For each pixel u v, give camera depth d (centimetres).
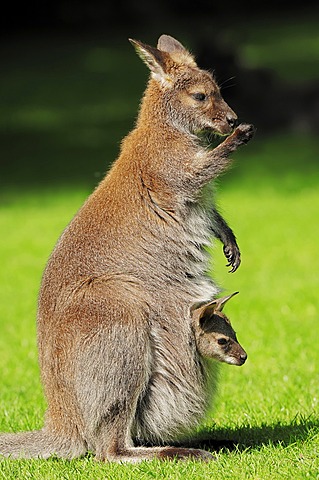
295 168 3531
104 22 6347
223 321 993
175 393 976
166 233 1018
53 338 973
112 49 5791
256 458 934
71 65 5434
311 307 1886
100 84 5000
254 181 3381
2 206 3200
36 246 2669
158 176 1028
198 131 1090
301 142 3909
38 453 988
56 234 2800
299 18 6456
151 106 1080
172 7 6438
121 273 991
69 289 981
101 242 1000
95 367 940
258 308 1898
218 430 1085
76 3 6344
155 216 1019
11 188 3447
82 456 982
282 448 971
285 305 1911
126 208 1014
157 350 971
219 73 4019
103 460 950
